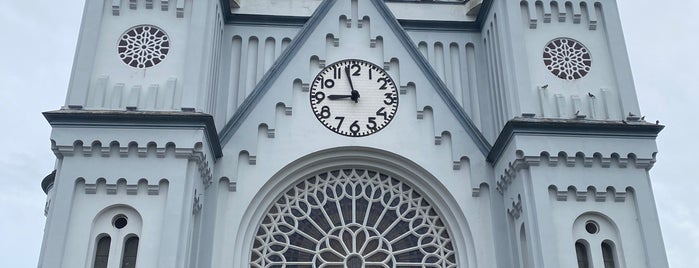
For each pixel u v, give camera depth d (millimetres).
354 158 28188
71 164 24750
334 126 28328
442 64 31109
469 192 27531
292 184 27859
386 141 28172
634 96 27250
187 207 24328
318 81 29125
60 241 23469
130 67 26953
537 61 27969
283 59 29156
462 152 28078
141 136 25047
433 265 26797
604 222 25359
